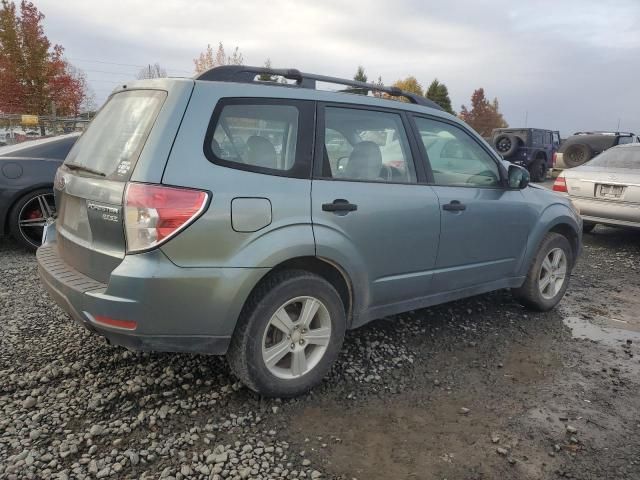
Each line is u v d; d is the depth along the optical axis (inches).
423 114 153.0
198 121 108.6
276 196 114.3
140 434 107.4
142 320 103.8
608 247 319.0
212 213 105.4
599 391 136.1
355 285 130.3
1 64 747.4
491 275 169.9
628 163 308.7
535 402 129.3
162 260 102.8
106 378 127.7
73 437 105.0
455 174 157.8
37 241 237.9
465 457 106.7
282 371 122.6
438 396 130.0
